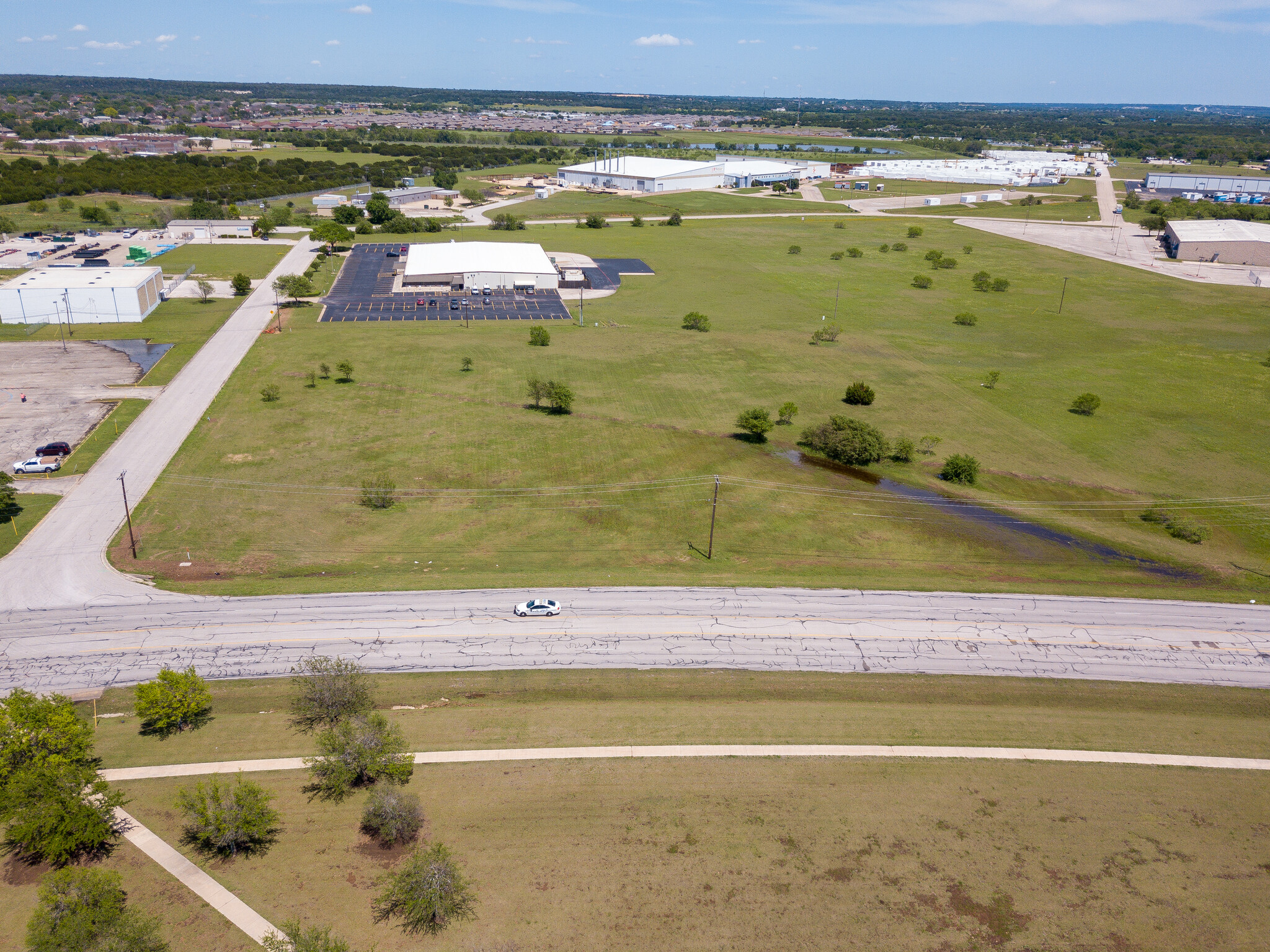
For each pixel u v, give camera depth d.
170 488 78.00
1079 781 45.03
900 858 39.69
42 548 66.56
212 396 101.88
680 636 57.31
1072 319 149.88
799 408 103.56
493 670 53.09
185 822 40.59
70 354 117.44
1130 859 40.16
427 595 61.59
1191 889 38.66
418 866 36.25
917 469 87.62
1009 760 46.41
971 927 36.41
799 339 134.12
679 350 125.81
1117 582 67.19
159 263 178.25
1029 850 40.41
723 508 77.50
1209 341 136.50
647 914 36.38
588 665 53.88
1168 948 35.84
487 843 39.75
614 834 40.50
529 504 77.38
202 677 51.72
